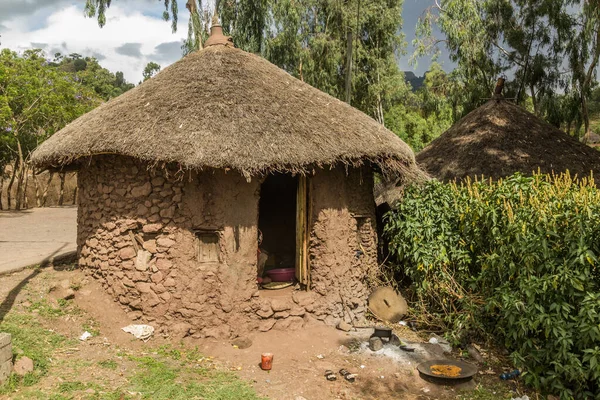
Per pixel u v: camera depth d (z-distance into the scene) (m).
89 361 6.29
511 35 22.91
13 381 5.36
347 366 6.96
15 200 24.30
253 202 7.66
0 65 19.41
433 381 6.57
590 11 19.09
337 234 8.35
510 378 6.67
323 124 8.07
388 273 9.60
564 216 6.27
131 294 7.66
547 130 13.42
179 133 7.11
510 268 6.77
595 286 6.08
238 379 6.32
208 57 8.76
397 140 8.87
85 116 8.63
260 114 7.67
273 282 8.82
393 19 25.53
